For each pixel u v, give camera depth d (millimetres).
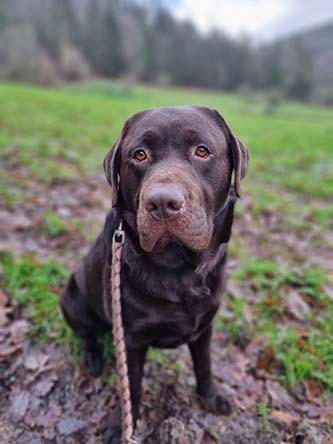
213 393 538
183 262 422
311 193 1364
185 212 363
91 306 558
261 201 1216
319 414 535
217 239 447
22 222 928
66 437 490
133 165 410
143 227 375
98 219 1011
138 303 428
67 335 629
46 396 537
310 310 722
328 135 2936
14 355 590
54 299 693
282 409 542
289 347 636
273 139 2576
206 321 467
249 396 557
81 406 528
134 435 486
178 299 428
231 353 626
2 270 764
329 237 1025
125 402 386
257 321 686
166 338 459
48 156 1506
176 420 513
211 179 409
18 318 661
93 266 521
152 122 410
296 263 883
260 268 815
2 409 518
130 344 454
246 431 507
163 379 573
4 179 1179
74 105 3621
